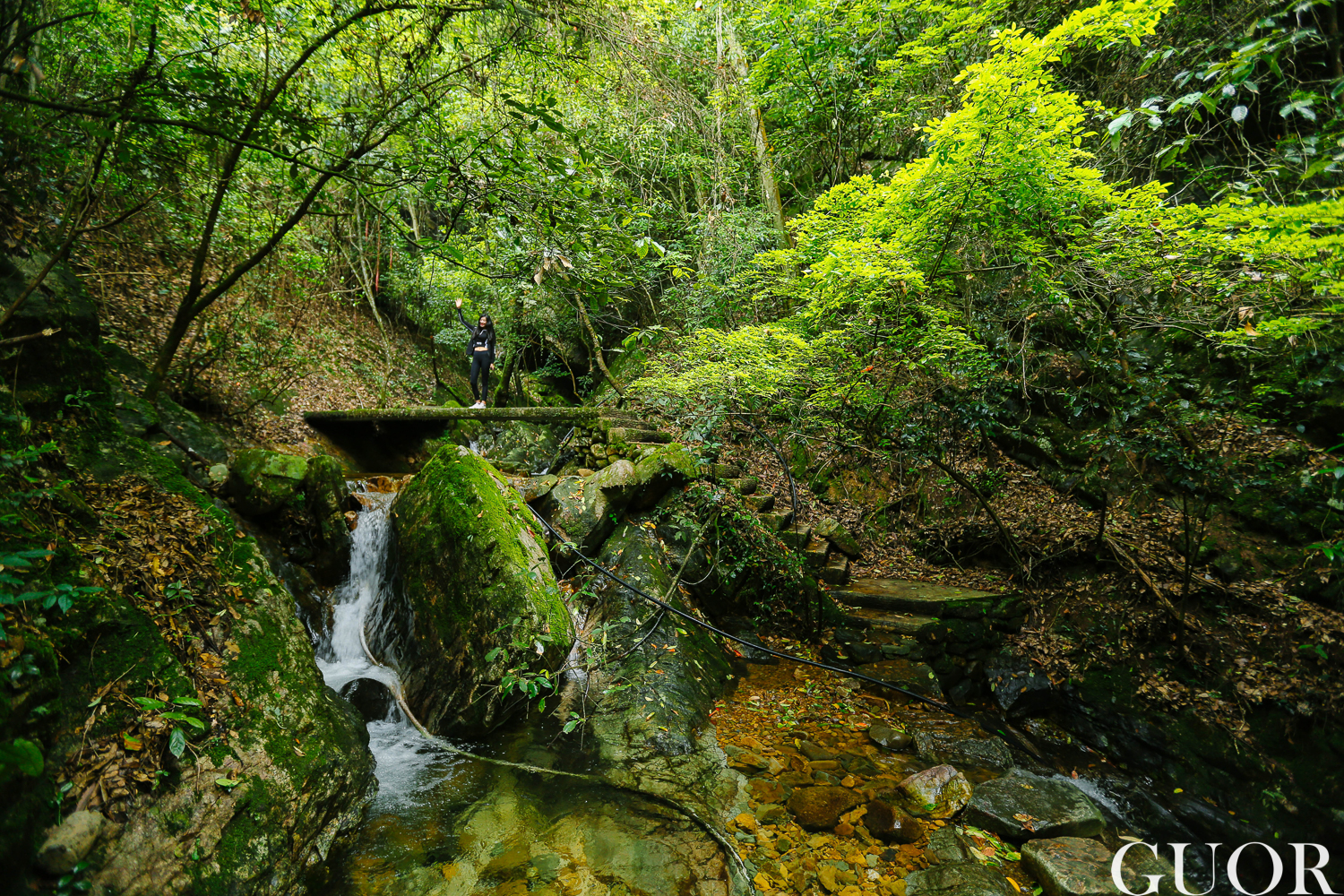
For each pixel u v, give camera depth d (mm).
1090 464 6664
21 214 3893
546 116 2898
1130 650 5344
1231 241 3695
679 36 8773
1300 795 4105
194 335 6926
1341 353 5387
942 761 4195
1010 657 5609
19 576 2332
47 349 3613
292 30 3941
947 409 6352
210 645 3043
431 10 3074
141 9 3953
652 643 4836
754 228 8211
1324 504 5188
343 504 5301
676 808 3346
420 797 3369
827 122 9000
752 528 6098
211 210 4512
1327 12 4730
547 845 3018
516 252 3248
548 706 4246
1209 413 5934
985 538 6820
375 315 11000
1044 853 3219
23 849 1911
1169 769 4500
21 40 2529
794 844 3180
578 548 5492
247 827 2533
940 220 4785
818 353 5715
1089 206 4742
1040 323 6684
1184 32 6156
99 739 2352
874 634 5680
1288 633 4879
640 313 10820
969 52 7094
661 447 6266
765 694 4930
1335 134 2533
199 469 5078
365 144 3393
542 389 12562
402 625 4730
